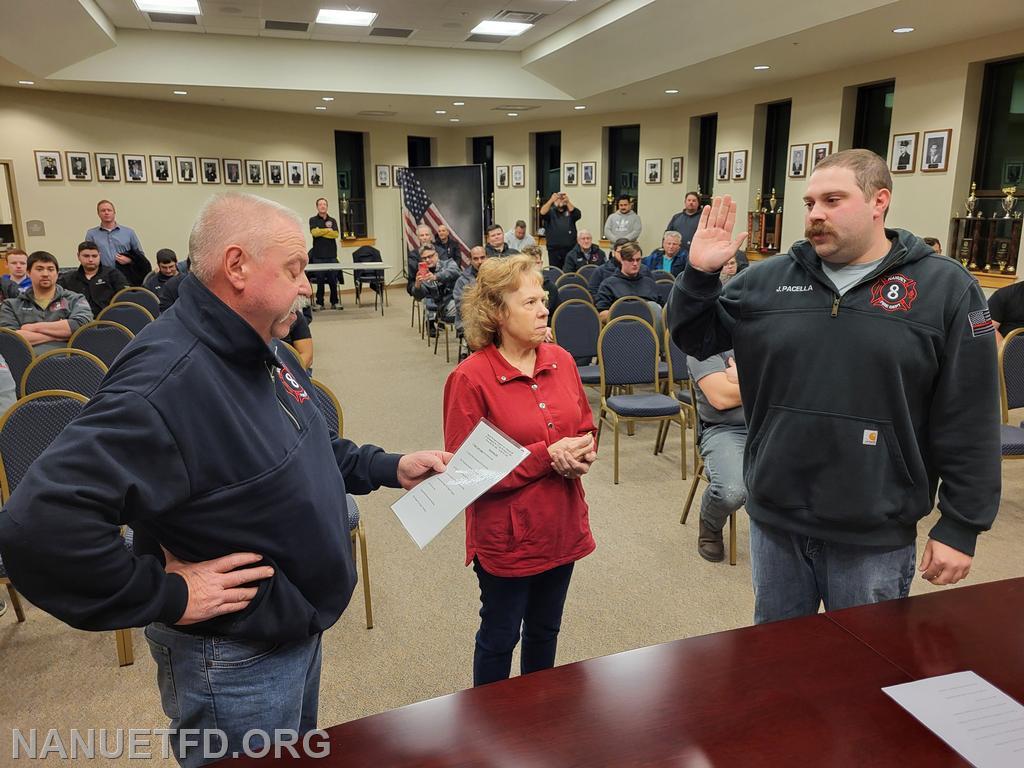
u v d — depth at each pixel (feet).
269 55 28.71
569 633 8.06
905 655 3.60
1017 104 21.04
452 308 22.62
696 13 21.33
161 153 34.17
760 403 5.10
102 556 2.85
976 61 21.03
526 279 5.41
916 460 4.64
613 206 40.01
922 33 20.22
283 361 4.09
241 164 36.58
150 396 3.03
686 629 8.16
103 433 2.91
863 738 3.01
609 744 2.98
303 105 34.37
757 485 5.11
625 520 11.09
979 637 3.76
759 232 30.60
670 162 36.35
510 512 5.32
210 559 3.37
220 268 3.34
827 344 4.68
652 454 14.10
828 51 22.62
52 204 31.81
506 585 5.49
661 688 3.35
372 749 2.95
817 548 5.06
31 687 7.15
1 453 7.90
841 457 4.69
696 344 5.36
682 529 10.76
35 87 29.50
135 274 25.22
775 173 30.89
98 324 13.44
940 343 4.45
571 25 26.73
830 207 4.49
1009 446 9.96
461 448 5.00
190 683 3.57
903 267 4.55
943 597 4.18
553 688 3.35
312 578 3.68
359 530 8.10
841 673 3.46
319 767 2.85
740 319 5.09
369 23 26.09
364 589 8.20
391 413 16.97
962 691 3.31
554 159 42.24
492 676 5.64
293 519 3.52
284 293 3.44
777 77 27.25
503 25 26.71
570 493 5.55
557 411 5.52
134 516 3.05
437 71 30.99
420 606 8.71
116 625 2.96
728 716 3.15
